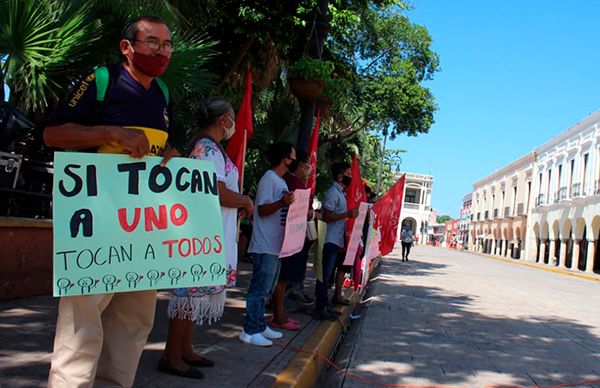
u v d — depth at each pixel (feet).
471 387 15.08
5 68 17.90
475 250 214.48
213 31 33.50
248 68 37.24
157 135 8.89
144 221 8.43
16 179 19.07
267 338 16.49
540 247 136.56
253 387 11.76
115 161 8.36
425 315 26.68
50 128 8.29
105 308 9.24
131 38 8.46
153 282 8.38
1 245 17.07
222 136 12.14
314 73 20.94
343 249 23.97
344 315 23.75
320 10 23.48
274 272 15.76
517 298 38.11
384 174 125.29
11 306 16.78
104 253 8.11
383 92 57.67
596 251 113.19
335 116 59.98
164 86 9.38
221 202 11.66
